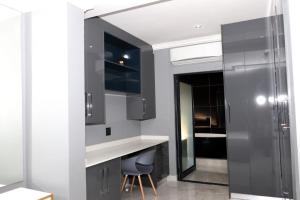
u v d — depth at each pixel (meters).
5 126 2.32
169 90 4.47
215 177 4.60
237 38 3.45
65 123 2.29
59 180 2.30
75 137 2.36
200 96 5.86
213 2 2.80
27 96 2.51
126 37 3.75
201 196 3.59
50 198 2.02
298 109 1.50
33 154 2.45
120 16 3.14
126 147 3.69
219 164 5.52
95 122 2.90
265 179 3.26
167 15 3.15
